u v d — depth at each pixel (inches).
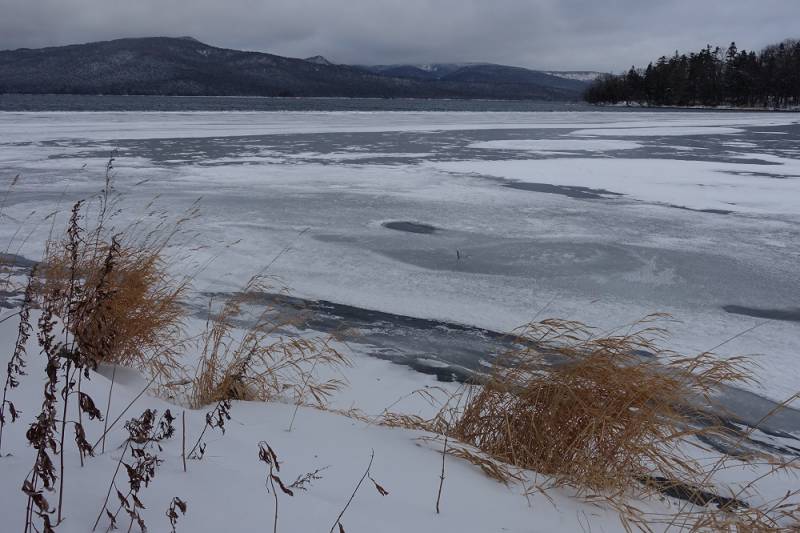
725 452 174.1
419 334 263.3
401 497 97.7
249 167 795.4
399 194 612.1
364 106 4562.0
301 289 318.7
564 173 784.9
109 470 86.6
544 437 132.1
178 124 1691.7
